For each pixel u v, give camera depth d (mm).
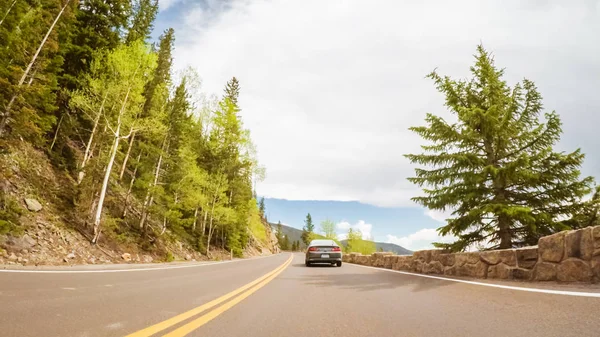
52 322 2857
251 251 58406
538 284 5168
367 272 10500
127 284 6059
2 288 4695
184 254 25297
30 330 2561
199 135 31297
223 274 9109
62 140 21344
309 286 6426
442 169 11195
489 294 4680
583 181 9539
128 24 26891
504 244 10180
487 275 6816
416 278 7914
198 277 8031
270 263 17500
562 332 2525
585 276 4656
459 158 10469
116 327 2750
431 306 4016
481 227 10734
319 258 14391
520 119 10648
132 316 3236
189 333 2641
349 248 53531
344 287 6238
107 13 24406
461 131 11203
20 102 14031
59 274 7133
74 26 21422
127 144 24688
